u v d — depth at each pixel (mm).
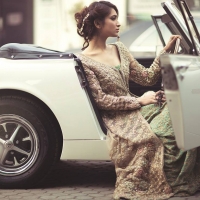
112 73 6324
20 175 6430
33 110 6387
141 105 6207
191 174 5980
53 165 6453
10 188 6473
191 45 6348
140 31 9812
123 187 5844
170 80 4910
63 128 6270
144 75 6641
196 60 5387
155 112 6141
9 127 6457
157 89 8219
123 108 6188
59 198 6059
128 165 5969
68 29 19188
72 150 6293
